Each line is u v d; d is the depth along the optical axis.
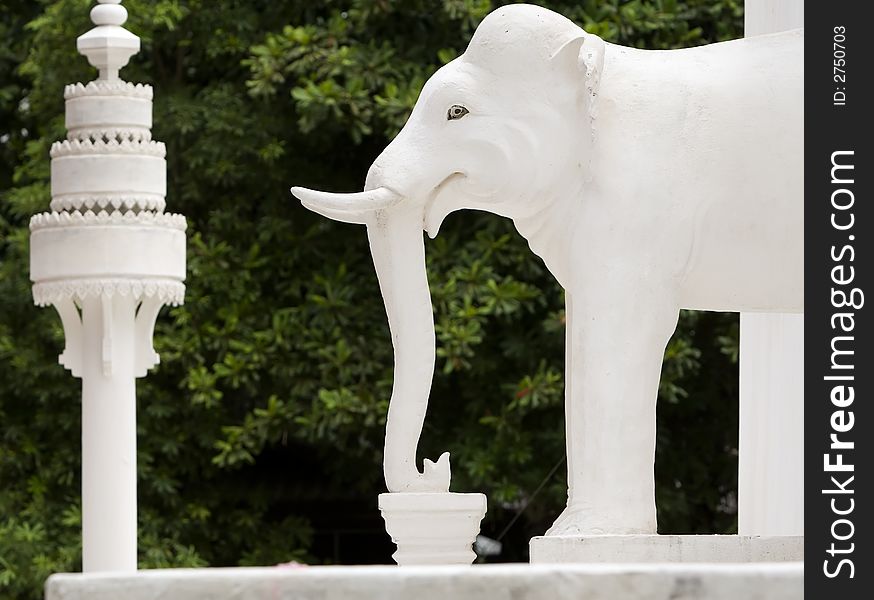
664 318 5.66
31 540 14.42
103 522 9.22
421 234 5.89
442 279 14.07
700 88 5.74
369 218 5.91
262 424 14.40
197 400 14.40
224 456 14.40
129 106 9.37
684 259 5.67
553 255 5.83
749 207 5.68
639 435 5.62
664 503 14.46
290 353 14.64
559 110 5.73
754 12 7.02
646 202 5.65
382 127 14.46
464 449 14.37
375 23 14.70
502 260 14.08
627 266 5.64
